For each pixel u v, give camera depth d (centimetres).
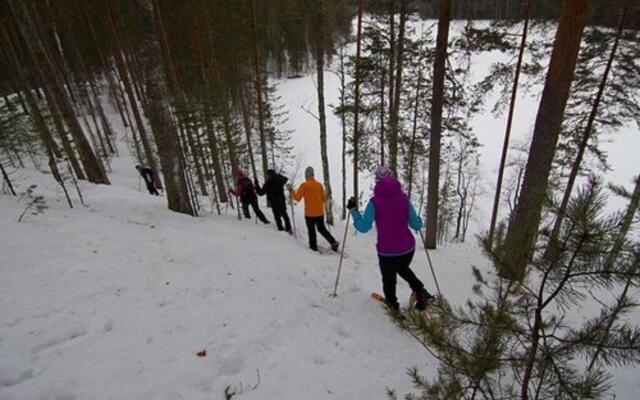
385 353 328
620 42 761
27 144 1647
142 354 268
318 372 282
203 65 1502
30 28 1012
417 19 1101
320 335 341
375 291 493
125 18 1723
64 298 328
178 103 922
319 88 1101
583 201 145
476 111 1193
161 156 748
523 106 3362
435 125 809
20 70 1686
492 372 173
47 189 930
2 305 301
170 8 1567
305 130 3238
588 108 855
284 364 286
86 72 2470
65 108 1140
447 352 189
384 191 362
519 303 174
